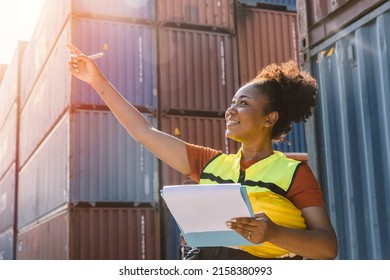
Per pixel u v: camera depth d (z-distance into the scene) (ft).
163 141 6.17
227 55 37.09
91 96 32.99
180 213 4.70
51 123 39.70
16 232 59.72
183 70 35.70
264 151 5.71
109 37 34.22
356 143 11.39
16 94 63.31
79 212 31.09
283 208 5.07
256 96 5.71
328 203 12.13
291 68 6.07
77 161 31.73
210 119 35.63
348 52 11.78
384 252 10.28
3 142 74.79
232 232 4.76
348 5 11.84
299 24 13.67
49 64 42.78
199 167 5.98
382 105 10.65
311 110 6.19
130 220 31.78
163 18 35.91
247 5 38.32
